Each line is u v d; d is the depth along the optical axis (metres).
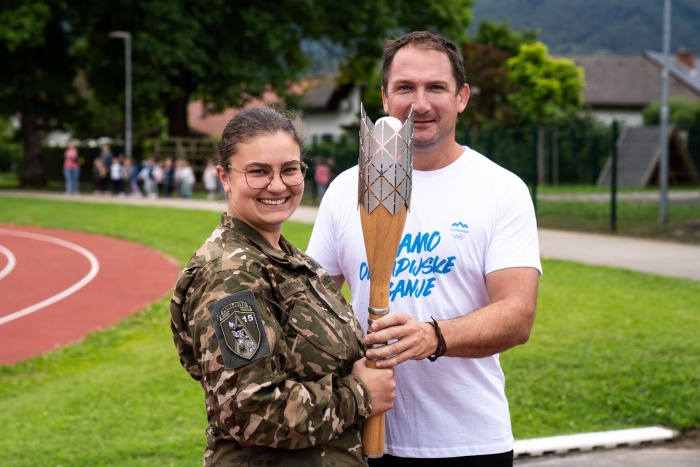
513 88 36.75
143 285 12.75
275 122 2.35
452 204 2.79
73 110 37.09
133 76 32.78
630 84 49.66
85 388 6.74
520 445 5.04
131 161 31.08
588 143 29.97
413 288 2.79
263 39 31.67
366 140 2.41
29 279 13.41
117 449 5.26
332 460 2.31
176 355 7.68
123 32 33.28
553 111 36.03
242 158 2.31
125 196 30.55
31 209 24.09
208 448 2.35
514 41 45.31
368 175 2.40
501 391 2.84
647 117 44.22
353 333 2.44
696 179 32.69
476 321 2.50
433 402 2.74
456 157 2.87
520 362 6.72
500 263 2.73
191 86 35.25
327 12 33.25
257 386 2.10
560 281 10.55
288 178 2.34
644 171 31.45
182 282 2.27
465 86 2.91
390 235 2.41
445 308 2.78
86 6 32.19
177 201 27.55
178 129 35.12
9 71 33.84
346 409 2.26
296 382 2.20
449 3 36.25
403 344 2.36
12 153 55.00
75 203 26.19
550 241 15.17
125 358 7.82
